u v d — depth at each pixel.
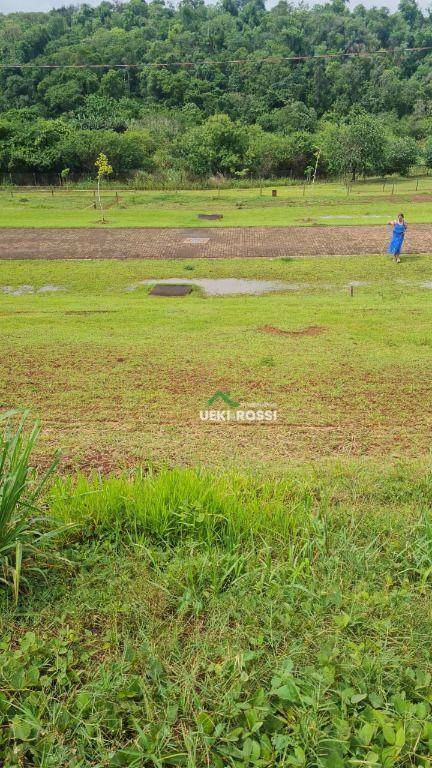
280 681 2.43
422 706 2.34
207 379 6.82
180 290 12.17
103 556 3.30
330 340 8.29
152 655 2.59
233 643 2.70
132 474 4.46
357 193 31.73
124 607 2.90
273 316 9.73
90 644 2.71
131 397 6.32
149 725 2.29
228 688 2.47
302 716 2.30
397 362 7.32
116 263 15.09
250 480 4.08
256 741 2.24
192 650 2.64
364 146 37.16
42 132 38.59
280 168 41.09
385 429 5.50
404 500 4.04
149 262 15.11
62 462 4.66
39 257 16.05
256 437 5.32
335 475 4.37
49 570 3.23
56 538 3.45
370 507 3.88
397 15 97.62
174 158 40.28
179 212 25.11
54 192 34.38
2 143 37.97
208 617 2.90
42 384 6.70
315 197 29.58
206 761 2.18
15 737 2.23
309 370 7.06
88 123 48.62
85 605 2.93
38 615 2.85
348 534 3.56
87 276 13.69
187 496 3.70
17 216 24.52
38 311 10.33
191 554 3.30
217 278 13.28
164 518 3.55
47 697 2.39
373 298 11.02
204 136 39.69
